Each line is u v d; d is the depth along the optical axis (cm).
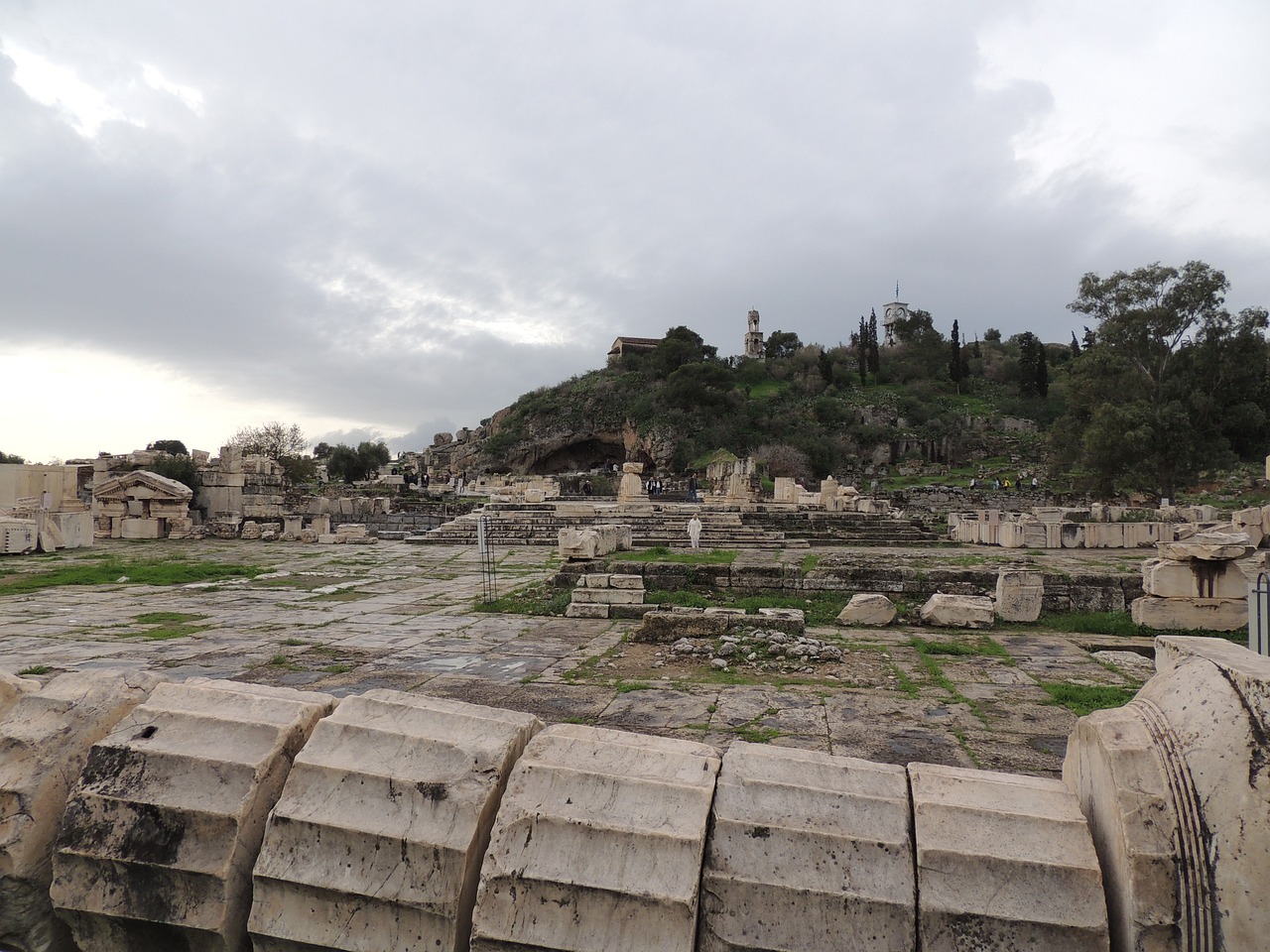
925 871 188
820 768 217
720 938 186
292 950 202
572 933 186
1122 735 196
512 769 220
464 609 1205
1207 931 167
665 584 1225
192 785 214
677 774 212
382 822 203
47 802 221
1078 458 4728
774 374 10300
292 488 4103
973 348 11444
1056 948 176
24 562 1869
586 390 9562
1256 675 182
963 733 551
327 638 945
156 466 3194
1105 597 1085
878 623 1022
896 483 6712
